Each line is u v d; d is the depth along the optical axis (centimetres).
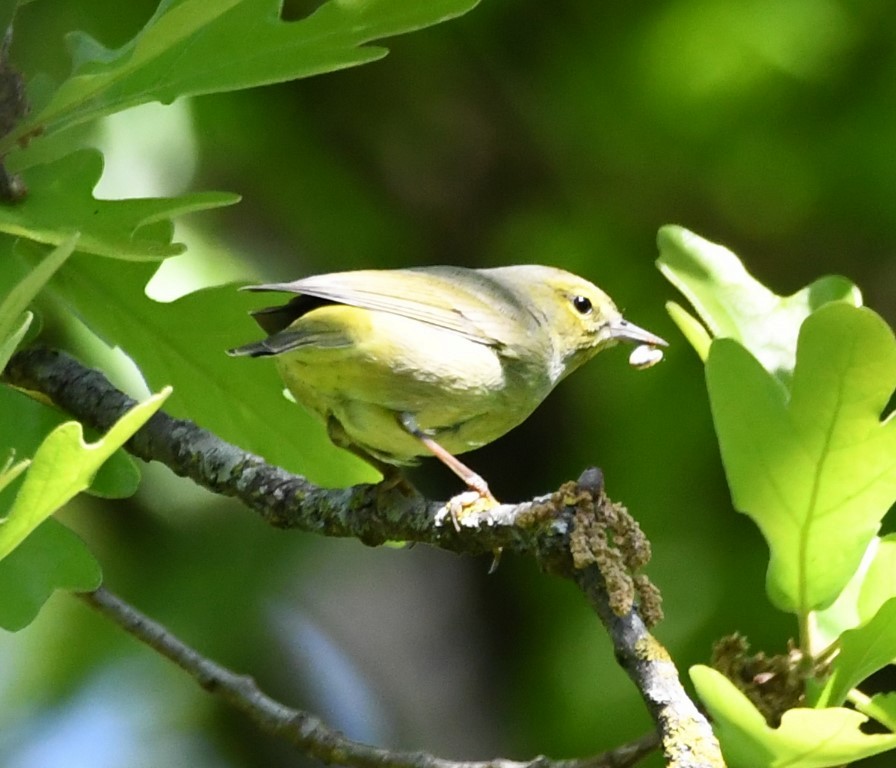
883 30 1232
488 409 853
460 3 598
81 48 707
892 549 582
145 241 558
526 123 1295
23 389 731
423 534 627
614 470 1207
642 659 511
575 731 1187
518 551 574
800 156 1248
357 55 603
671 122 1270
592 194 1292
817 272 1273
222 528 1184
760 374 520
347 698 1299
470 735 1314
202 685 711
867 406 510
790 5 1236
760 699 534
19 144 584
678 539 1175
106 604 721
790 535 532
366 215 1281
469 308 837
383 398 786
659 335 1234
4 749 1198
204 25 590
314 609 1342
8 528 439
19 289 440
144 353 696
